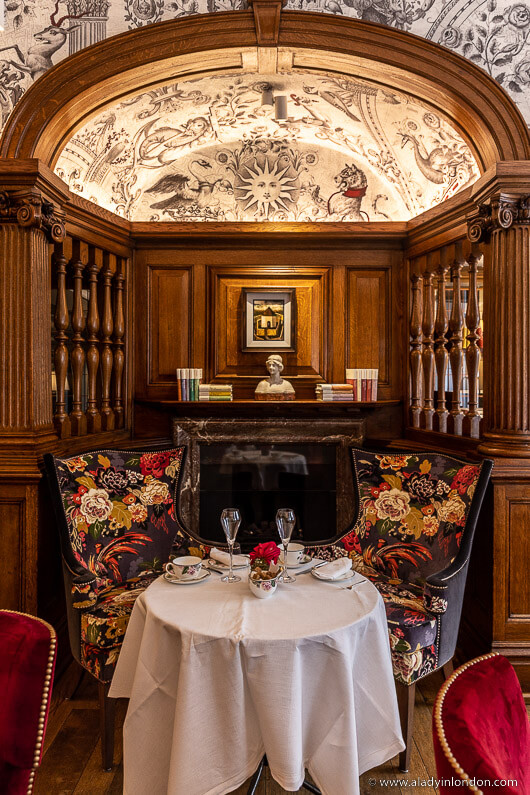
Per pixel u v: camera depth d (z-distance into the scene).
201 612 1.75
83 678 2.71
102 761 2.02
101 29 2.71
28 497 2.56
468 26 2.71
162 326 3.77
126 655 1.88
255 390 3.69
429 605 2.05
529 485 2.53
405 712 2.01
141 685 1.70
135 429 3.77
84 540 2.40
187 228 3.65
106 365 3.47
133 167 3.67
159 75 2.83
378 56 2.69
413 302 3.67
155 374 3.77
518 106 2.72
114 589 2.38
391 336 3.78
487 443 2.65
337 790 1.60
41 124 2.68
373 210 3.89
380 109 3.29
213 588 1.97
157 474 2.71
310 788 1.82
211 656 1.60
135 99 3.16
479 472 2.35
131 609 2.14
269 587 1.86
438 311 3.33
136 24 2.71
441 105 2.85
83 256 3.21
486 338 2.76
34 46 2.72
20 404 2.63
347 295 3.77
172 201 3.87
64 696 2.53
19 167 2.52
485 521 2.61
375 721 1.75
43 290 2.74
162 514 2.66
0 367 2.62
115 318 3.65
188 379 3.56
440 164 3.41
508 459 2.54
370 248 3.75
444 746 0.74
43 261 2.75
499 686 0.89
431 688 2.60
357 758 1.65
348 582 2.01
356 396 3.59
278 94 3.29
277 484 3.86
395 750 1.76
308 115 3.51
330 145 3.81
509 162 2.52
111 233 3.45
